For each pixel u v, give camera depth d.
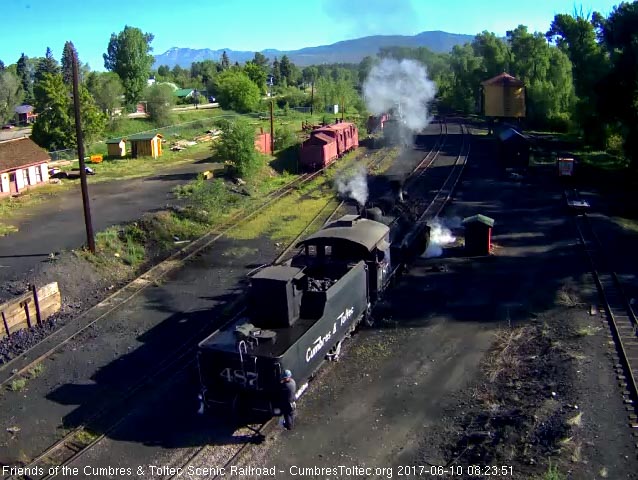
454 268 21.17
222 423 12.49
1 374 14.85
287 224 27.91
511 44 85.38
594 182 35.06
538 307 17.23
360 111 78.81
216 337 12.58
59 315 18.34
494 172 39.03
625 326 15.23
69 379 14.59
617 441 10.43
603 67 44.03
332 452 11.38
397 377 13.98
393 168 41.50
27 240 24.77
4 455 11.71
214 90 97.25
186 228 27.05
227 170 37.56
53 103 47.53
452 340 15.67
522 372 13.70
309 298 13.43
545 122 66.88
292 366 11.93
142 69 80.19
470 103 84.94
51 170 40.00
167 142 55.78
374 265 16.59
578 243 22.91
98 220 27.72
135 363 15.29
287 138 48.72
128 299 19.28
